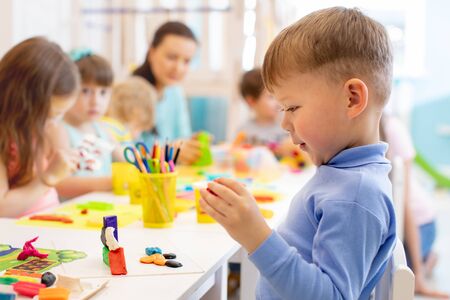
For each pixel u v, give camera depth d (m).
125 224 1.04
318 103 0.73
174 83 2.43
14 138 1.24
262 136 2.45
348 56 0.72
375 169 0.74
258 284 0.81
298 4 3.32
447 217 3.58
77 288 0.66
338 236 0.67
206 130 2.87
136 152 1.06
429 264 2.33
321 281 0.65
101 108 1.76
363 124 0.74
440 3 4.68
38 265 0.77
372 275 0.72
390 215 0.71
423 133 4.77
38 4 2.46
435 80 4.72
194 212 1.15
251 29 2.67
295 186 1.55
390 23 4.77
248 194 0.70
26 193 1.23
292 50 0.74
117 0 2.79
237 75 2.69
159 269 0.76
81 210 1.15
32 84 1.25
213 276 0.89
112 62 2.78
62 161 1.27
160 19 2.74
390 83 0.77
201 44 2.81
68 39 2.68
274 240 0.67
